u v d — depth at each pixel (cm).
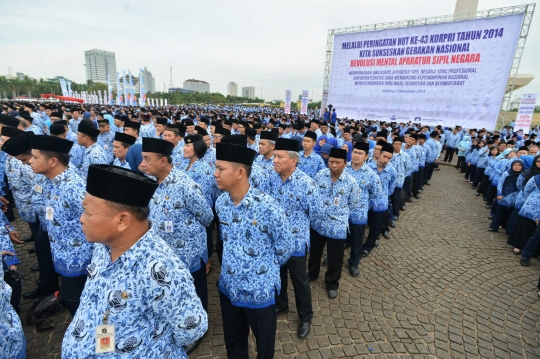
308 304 314
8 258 241
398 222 672
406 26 1645
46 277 325
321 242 395
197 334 139
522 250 500
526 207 507
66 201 238
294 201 309
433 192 970
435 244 560
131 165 450
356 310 359
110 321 121
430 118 1655
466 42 1476
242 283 219
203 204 275
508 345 312
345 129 880
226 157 203
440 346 306
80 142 464
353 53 1886
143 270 122
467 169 1168
